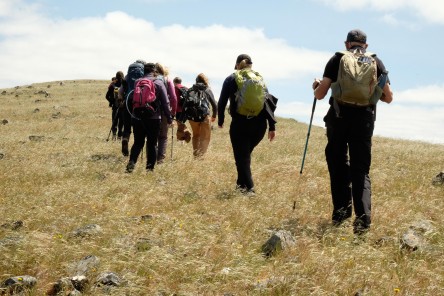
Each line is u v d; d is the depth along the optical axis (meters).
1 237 5.85
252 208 7.53
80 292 4.47
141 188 8.94
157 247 5.33
